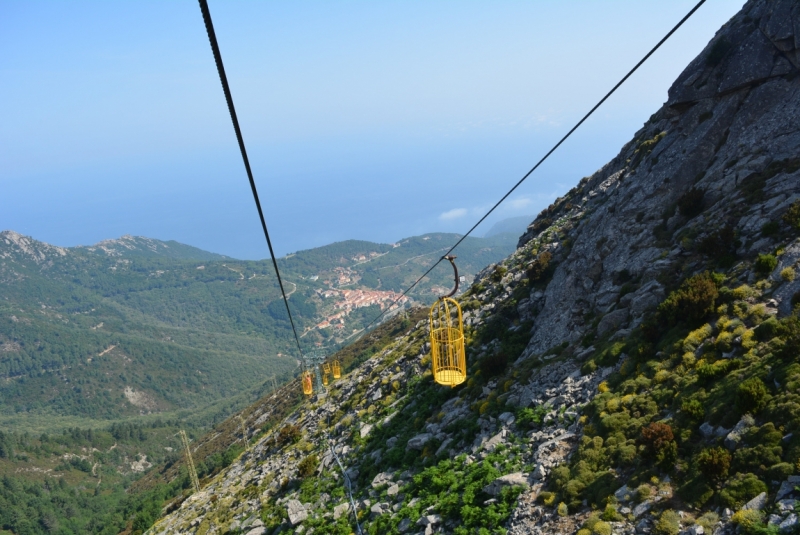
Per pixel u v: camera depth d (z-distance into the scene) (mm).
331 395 74812
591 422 28141
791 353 22469
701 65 41688
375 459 43406
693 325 29125
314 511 41938
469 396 41344
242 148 15922
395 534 31078
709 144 39125
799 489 17453
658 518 20344
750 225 31250
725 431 21812
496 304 52719
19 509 183625
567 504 23938
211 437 196750
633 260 38250
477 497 28688
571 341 37969
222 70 12484
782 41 36688
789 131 34062
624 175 53000
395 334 142625
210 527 52312
